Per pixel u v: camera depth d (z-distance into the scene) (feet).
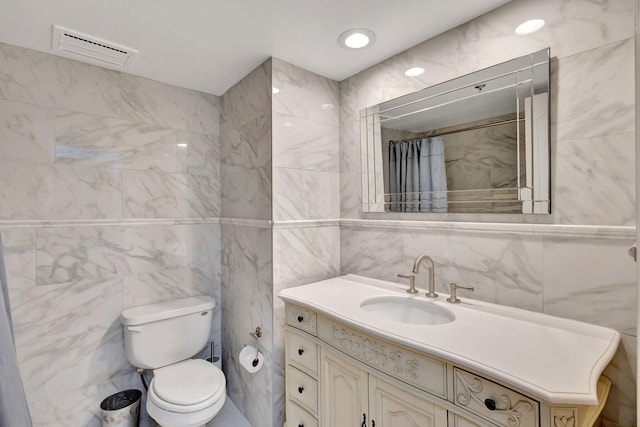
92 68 5.89
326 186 6.49
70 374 5.62
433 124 5.04
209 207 7.33
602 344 3.22
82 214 5.76
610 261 3.42
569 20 3.67
